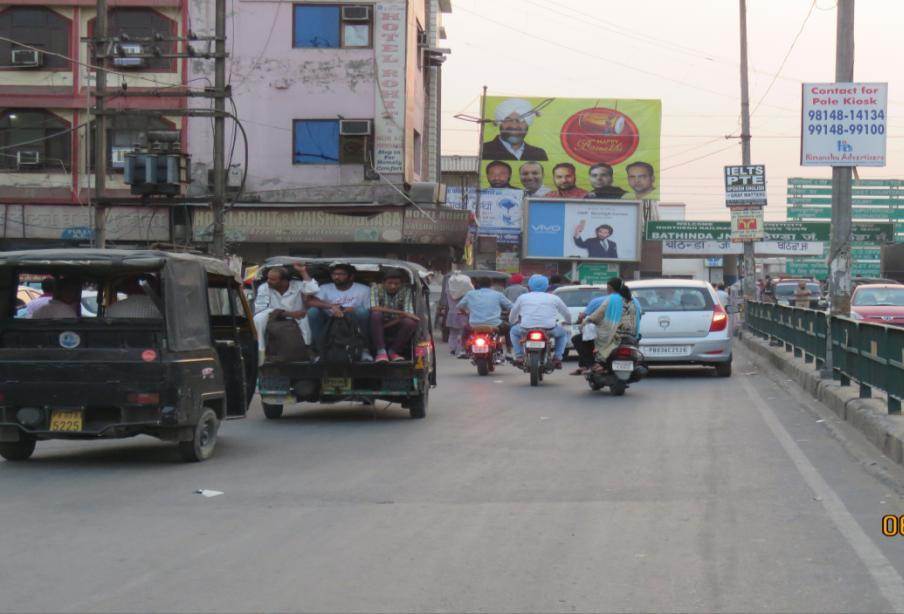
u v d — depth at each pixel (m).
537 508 7.99
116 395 9.84
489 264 55.81
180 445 10.26
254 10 35.78
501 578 6.02
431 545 6.81
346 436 12.23
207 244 35.06
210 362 10.60
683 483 8.99
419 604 5.53
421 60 40.59
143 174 22.16
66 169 35.84
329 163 35.81
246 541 6.93
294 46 35.81
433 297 43.38
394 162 35.78
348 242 35.41
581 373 17.56
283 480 9.29
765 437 11.84
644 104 60.75
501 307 21.22
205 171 35.72
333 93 35.75
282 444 11.61
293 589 5.80
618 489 8.74
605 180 60.81
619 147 60.78
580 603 5.55
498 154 61.19
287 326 13.51
